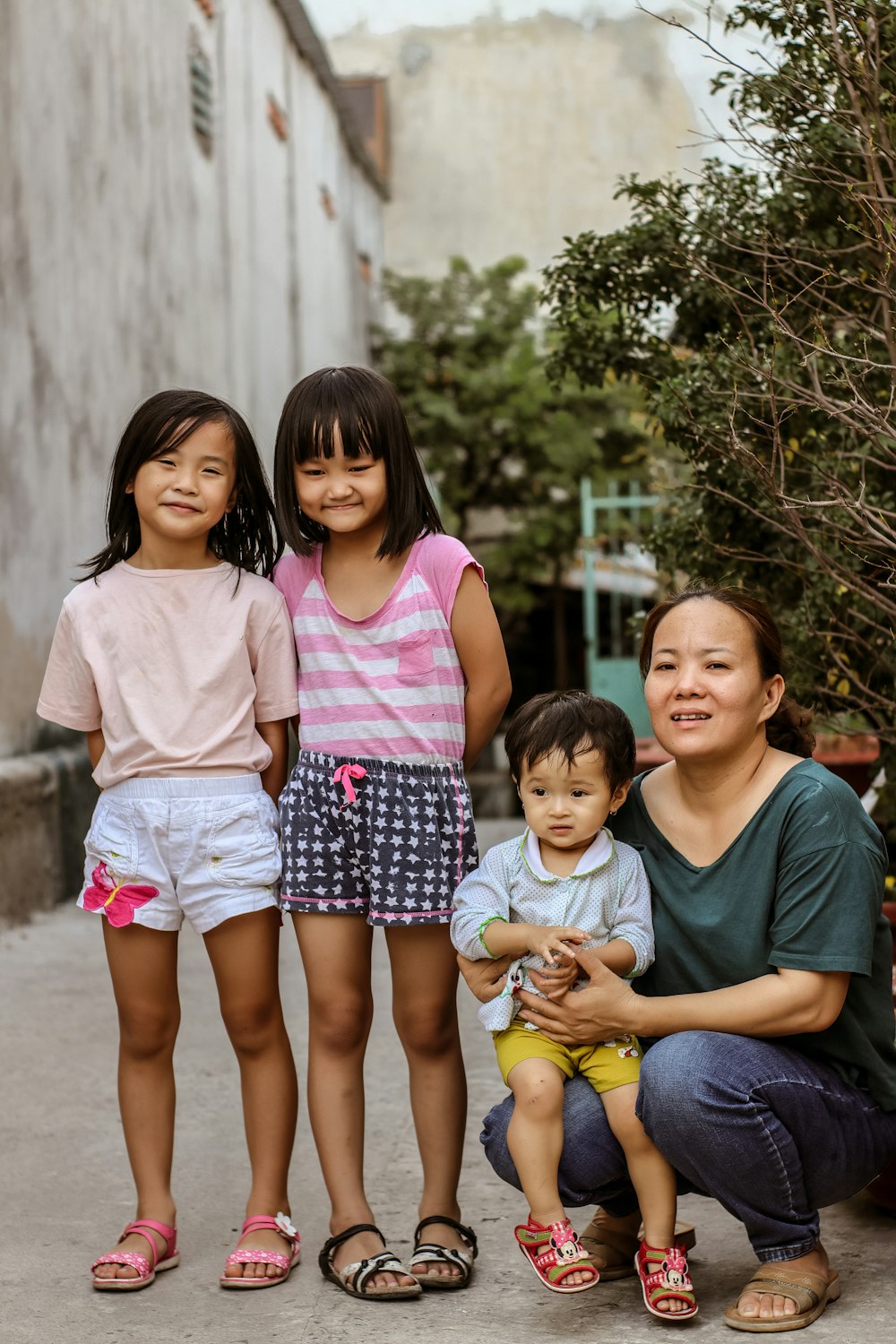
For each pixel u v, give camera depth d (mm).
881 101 3047
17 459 6969
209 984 5434
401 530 2777
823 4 3068
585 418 15680
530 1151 2471
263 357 12477
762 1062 2404
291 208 13688
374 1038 4551
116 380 8500
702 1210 3078
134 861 2752
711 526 3789
